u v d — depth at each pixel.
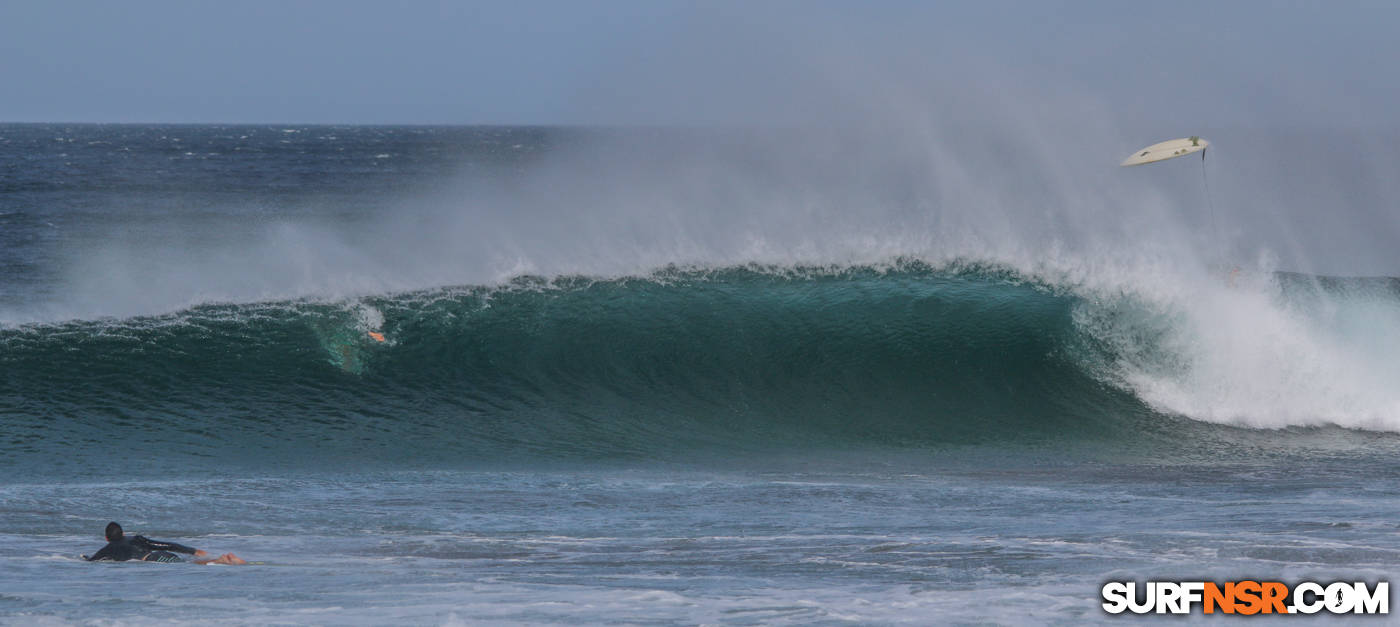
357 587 23.36
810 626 19.50
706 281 67.12
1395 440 52.28
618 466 46.88
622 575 25.14
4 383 54.31
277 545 30.41
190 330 60.34
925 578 24.33
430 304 64.12
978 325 61.56
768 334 61.88
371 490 40.34
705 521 34.41
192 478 43.28
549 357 60.16
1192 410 55.84
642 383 58.06
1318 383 55.75
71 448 47.50
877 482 43.16
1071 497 39.34
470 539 31.39
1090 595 22.22
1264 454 49.88
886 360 59.59
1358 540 29.25
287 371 57.53
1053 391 57.38
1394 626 19.94
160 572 25.72
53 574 25.39
